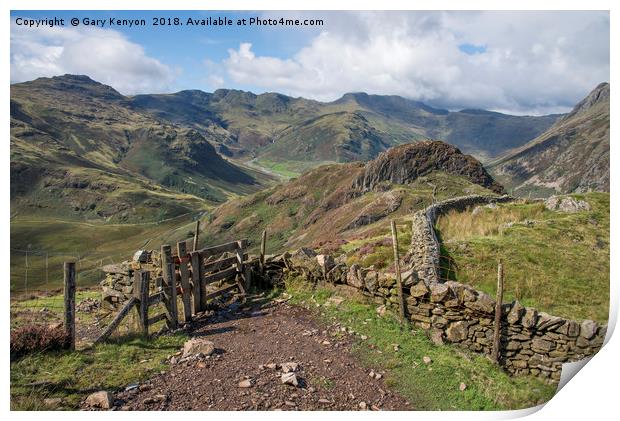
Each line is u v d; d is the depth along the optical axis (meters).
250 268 15.06
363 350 9.73
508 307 9.92
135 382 8.00
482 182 132.75
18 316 13.95
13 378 7.66
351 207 129.50
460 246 19.16
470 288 10.41
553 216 26.47
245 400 7.52
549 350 9.49
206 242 185.38
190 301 12.41
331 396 7.84
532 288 15.22
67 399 7.26
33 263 138.62
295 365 8.79
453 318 10.38
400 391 8.16
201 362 8.94
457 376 8.73
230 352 9.62
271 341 10.34
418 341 10.09
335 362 9.17
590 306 14.27
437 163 140.50
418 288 10.84
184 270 12.07
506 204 32.09
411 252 17.23
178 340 10.39
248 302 13.60
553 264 17.42
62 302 16.78
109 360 8.86
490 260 17.55
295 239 149.00
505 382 8.96
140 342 9.95
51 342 8.90
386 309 11.53
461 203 31.73
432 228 21.80
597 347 9.33
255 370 8.67
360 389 8.14
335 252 24.27
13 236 189.62
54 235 199.88
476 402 8.08
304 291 13.77
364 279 12.32
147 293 10.68
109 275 14.67
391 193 108.06
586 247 19.81
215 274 13.54
